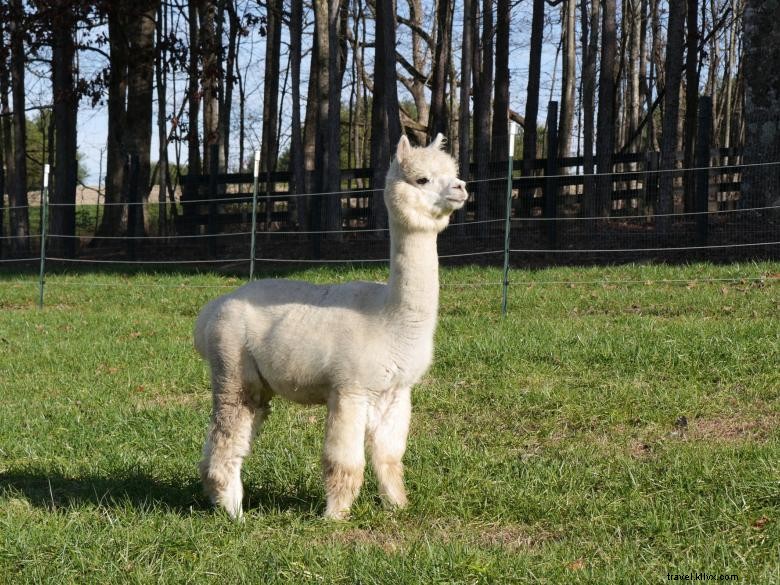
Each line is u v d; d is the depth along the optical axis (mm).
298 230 22828
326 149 23656
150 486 6184
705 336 9398
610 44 20484
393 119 21078
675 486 5711
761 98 16359
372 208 23297
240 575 4543
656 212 20953
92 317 13633
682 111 36031
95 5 23688
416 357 5223
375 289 5363
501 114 24906
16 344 11625
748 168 16516
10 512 5574
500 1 24859
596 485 5977
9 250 25500
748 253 16250
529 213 21109
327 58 26281
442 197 5062
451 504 5633
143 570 4629
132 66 25562
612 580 4332
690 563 4504
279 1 29703
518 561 4574
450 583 4348
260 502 5730
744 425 7168
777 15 16125
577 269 15531
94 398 8930
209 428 5605
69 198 24578
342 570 4574
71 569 4719
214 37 27891
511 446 7094
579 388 8320
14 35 24609
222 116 29672
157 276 17703
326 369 5184
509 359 9328
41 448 7238
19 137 26094
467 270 16156
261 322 5402
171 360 10500
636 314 11750
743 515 5125
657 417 7441
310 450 6902
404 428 5480
